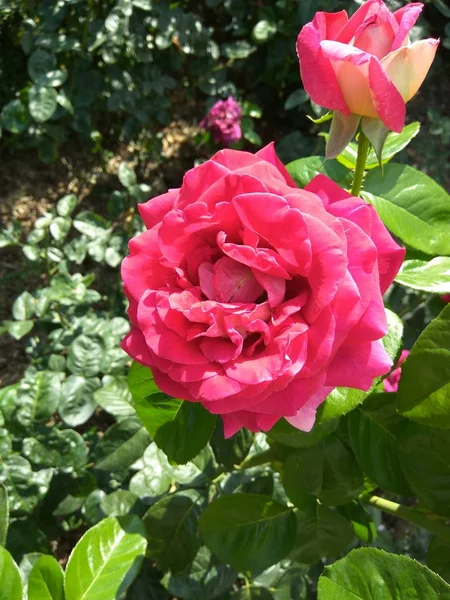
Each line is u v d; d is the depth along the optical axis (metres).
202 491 0.33
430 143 0.67
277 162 0.19
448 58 0.75
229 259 0.17
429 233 0.24
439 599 0.18
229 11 0.67
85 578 0.23
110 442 0.33
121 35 0.56
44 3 0.56
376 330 0.17
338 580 0.19
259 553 0.27
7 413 0.34
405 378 0.21
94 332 0.40
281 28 0.65
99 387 0.38
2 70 0.61
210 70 0.66
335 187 0.18
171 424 0.23
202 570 0.35
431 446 0.23
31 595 0.22
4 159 0.63
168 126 0.69
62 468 0.34
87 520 0.35
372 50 0.18
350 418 0.25
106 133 0.67
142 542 0.24
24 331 0.42
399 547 0.47
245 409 0.17
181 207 0.18
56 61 0.58
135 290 0.18
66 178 0.64
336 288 0.15
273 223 0.16
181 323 0.17
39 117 0.53
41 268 0.52
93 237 0.49
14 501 0.34
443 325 0.20
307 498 0.27
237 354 0.16
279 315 0.16
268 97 0.73
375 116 0.19
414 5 0.18
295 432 0.21
